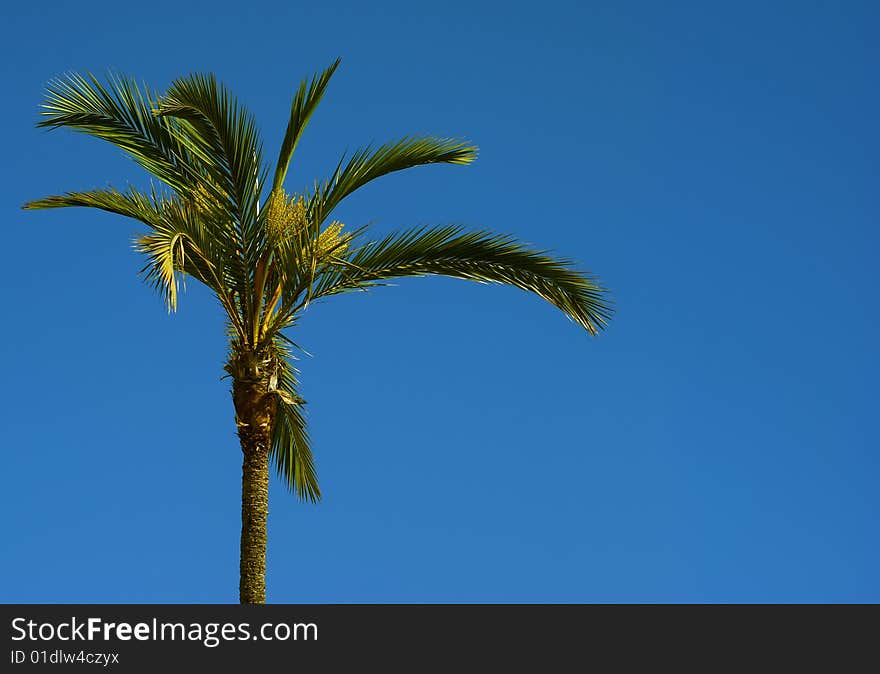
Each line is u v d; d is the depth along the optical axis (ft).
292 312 46.98
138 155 47.11
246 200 46.75
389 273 48.06
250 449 46.55
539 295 48.93
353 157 47.39
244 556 45.50
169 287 40.57
